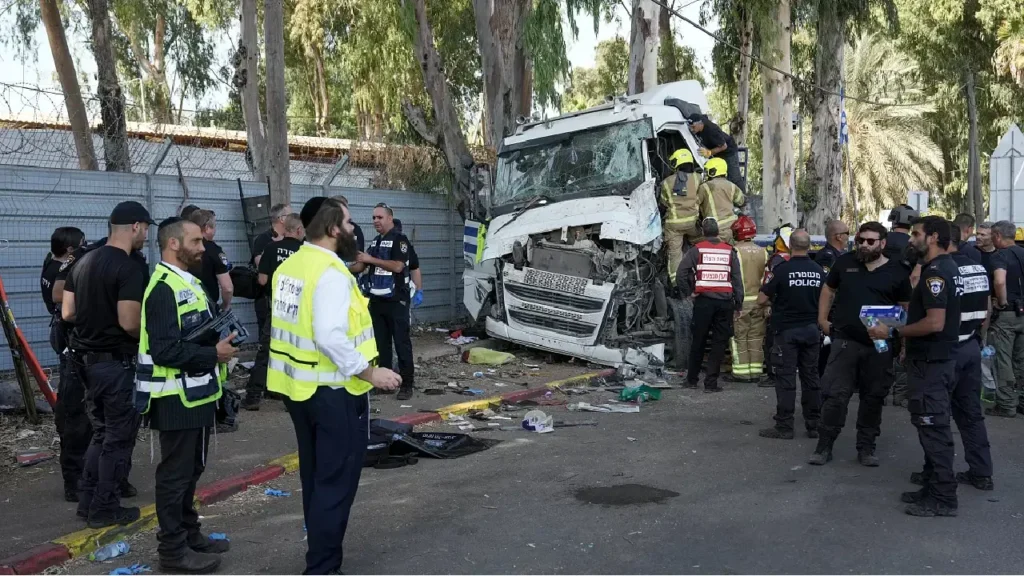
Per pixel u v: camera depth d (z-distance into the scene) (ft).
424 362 39.42
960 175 132.05
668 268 37.52
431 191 49.67
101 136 40.68
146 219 17.43
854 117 131.64
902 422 28.55
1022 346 29.50
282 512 19.30
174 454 15.39
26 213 31.48
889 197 134.51
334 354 14.10
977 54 107.34
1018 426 27.89
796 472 22.11
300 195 41.88
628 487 20.66
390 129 90.53
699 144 41.32
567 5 56.18
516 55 60.85
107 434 17.34
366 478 21.86
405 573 15.24
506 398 31.65
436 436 25.17
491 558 15.93
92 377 17.11
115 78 39.52
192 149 41.86
